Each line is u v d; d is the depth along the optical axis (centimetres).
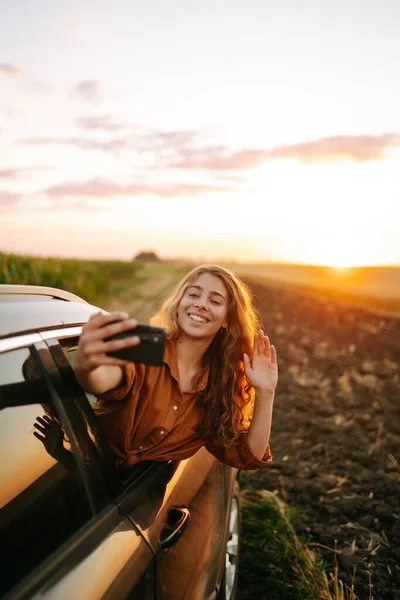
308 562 320
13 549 120
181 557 178
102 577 134
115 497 161
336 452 516
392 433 574
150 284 3259
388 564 339
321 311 2020
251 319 215
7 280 1297
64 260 2252
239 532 305
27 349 144
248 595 305
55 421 145
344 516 395
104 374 156
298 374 861
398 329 1508
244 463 217
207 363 209
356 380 823
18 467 131
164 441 192
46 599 118
